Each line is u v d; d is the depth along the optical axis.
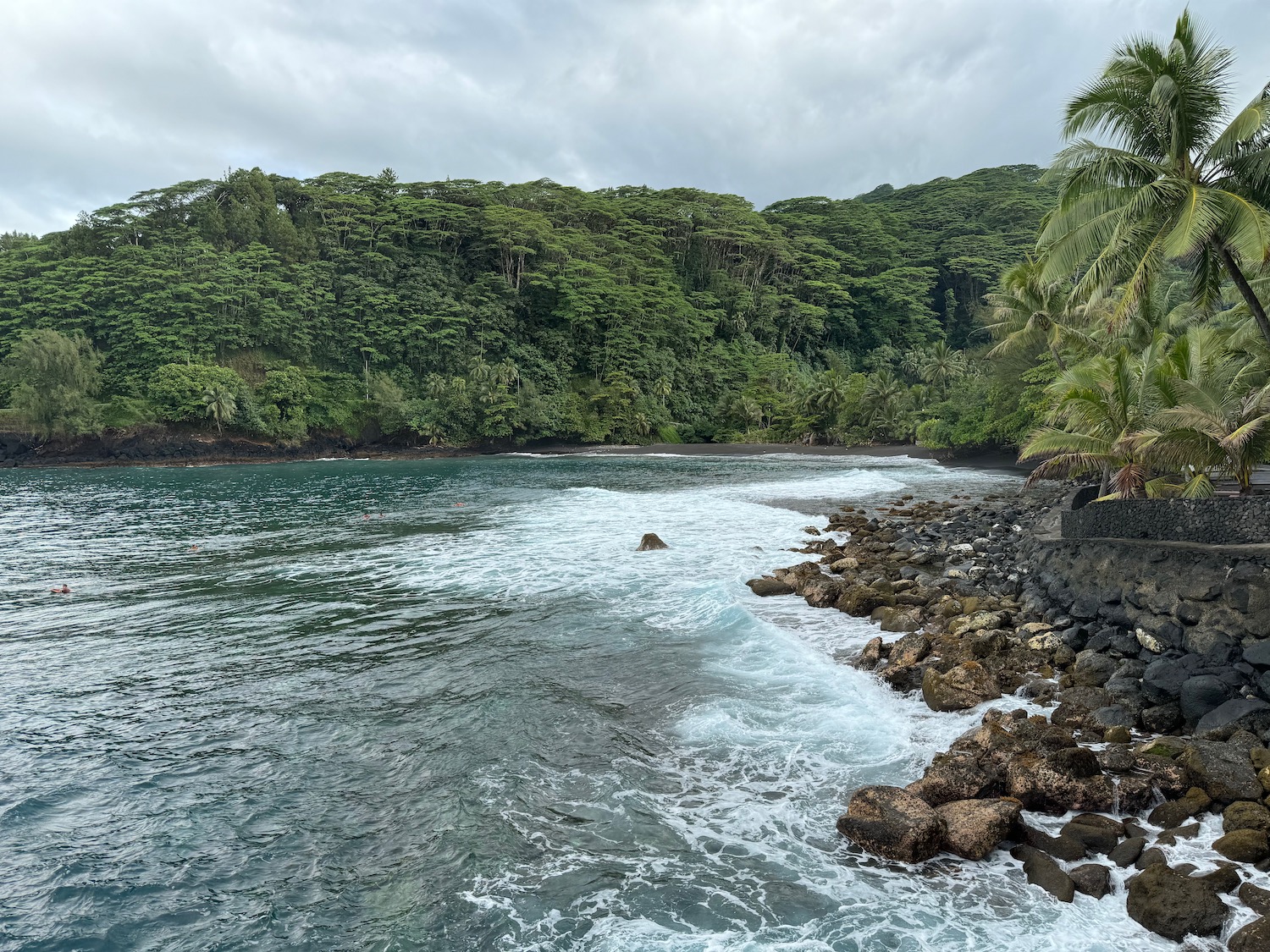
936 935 5.61
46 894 6.39
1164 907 5.59
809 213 149.88
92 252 98.56
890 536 23.78
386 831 7.25
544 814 7.49
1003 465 57.03
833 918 5.85
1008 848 6.80
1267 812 6.53
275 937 5.84
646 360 111.38
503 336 108.12
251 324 98.00
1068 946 5.46
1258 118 12.41
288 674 11.77
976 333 135.62
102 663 12.36
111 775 8.45
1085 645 11.76
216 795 7.99
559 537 24.92
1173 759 7.82
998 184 164.38
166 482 56.59
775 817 7.38
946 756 8.16
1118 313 14.24
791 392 110.06
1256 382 19.52
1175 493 16.58
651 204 128.25
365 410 98.56
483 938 5.74
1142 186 13.92
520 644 13.17
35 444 81.38
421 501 38.03
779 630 13.78
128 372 89.38
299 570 19.88
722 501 35.81
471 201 118.19
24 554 23.03
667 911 5.98
